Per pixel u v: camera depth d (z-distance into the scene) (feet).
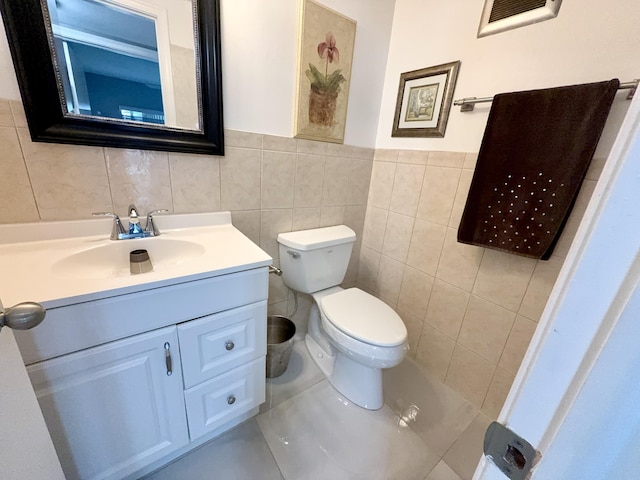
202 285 2.72
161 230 3.62
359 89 4.78
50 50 2.58
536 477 0.97
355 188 5.43
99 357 2.34
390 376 5.04
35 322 1.37
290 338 4.73
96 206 3.19
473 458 3.69
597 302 0.80
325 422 4.03
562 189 3.10
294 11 3.77
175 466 3.33
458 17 3.90
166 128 3.30
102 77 2.87
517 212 3.47
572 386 0.87
